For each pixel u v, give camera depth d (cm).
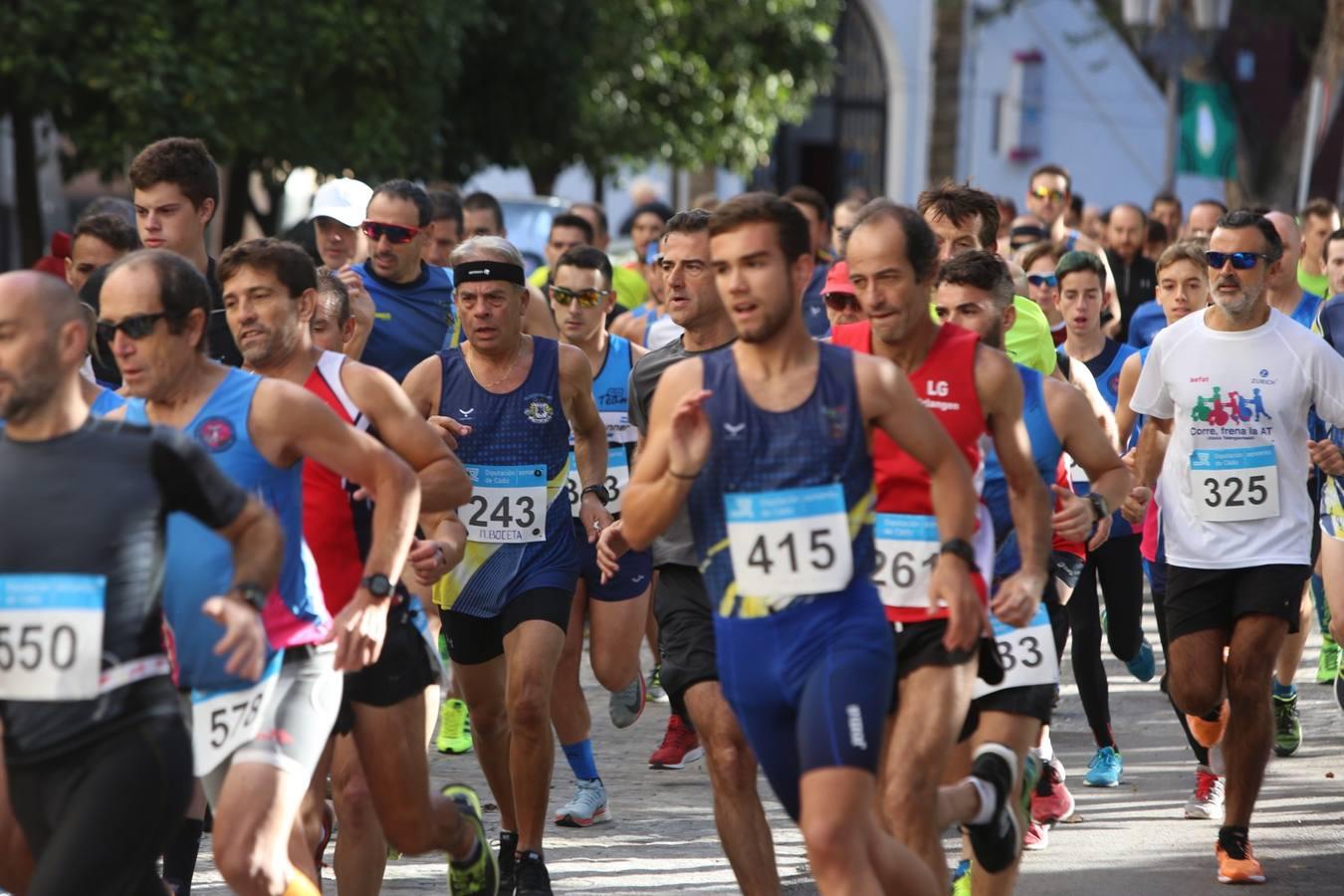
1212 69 8238
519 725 2147
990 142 13325
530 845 2167
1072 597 2775
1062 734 3159
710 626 2012
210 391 1627
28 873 1550
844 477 1525
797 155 13538
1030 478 1769
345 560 1845
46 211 9494
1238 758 2294
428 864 2320
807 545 1520
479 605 2220
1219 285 2402
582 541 2570
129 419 1638
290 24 5831
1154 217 5600
